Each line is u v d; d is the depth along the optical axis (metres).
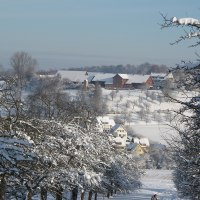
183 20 10.12
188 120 12.09
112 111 171.62
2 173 17.81
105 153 42.53
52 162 21.77
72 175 24.91
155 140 153.12
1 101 19.19
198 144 12.27
